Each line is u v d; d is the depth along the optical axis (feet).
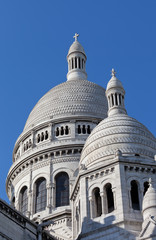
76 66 501.97
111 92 355.97
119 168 281.74
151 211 249.14
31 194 385.29
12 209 227.40
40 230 241.14
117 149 298.15
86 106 428.15
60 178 387.75
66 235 339.77
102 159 296.51
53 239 251.19
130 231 258.37
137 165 285.84
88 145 315.99
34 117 435.12
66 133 410.52
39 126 418.72
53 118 416.87
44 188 386.11
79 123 414.00
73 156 392.06
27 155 403.95
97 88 461.37
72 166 387.34
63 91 447.42
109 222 266.16
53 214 359.66
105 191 281.13
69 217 355.97
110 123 319.68
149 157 300.40
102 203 276.00
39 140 414.41
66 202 373.61
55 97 442.91
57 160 392.06
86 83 463.01
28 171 399.24
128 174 282.15
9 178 420.36
